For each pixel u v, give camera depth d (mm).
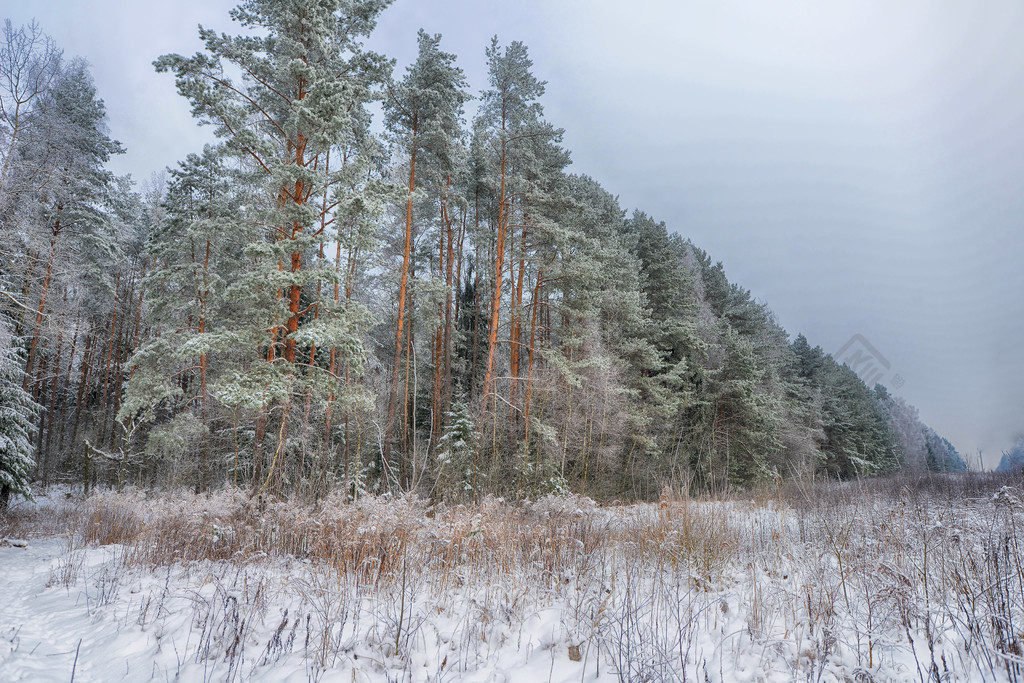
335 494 10445
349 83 13898
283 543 8984
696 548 7008
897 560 5785
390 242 24219
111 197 25438
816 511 9633
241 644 4629
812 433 36969
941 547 5758
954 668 3600
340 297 21078
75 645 5219
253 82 16531
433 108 21281
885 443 44781
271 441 16031
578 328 25281
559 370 23000
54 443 27906
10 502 18688
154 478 23734
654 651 3832
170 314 17109
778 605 5180
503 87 23484
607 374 24125
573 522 8969
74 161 20953
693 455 28172
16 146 18203
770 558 7375
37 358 23438
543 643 4543
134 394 14977
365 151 19688
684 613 4945
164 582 7242
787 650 4137
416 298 22750
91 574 8117
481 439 19781
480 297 30922
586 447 23453
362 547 7129
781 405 34281
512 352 24734
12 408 15852
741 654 4156
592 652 4344
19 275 17734
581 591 5750
